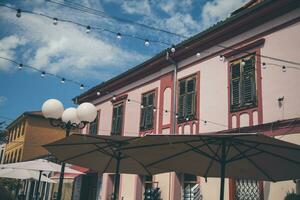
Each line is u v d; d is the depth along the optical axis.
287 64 9.31
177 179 12.27
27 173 11.98
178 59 13.55
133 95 16.23
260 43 10.20
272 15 9.98
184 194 12.02
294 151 4.57
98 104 19.62
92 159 7.25
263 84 9.88
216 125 11.18
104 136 5.98
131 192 14.63
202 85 12.16
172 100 13.44
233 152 5.08
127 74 16.53
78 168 17.69
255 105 9.97
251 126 9.87
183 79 13.11
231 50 11.25
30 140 30.80
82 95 21.00
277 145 4.39
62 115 8.30
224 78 11.29
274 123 9.20
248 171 5.64
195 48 12.66
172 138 4.42
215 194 10.57
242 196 9.70
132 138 6.05
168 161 5.38
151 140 4.52
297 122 8.65
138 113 15.57
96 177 18.12
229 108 10.81
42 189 24.05
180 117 12.84
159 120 14.01
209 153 5.09
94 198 17.94
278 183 8.69
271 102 9.51
